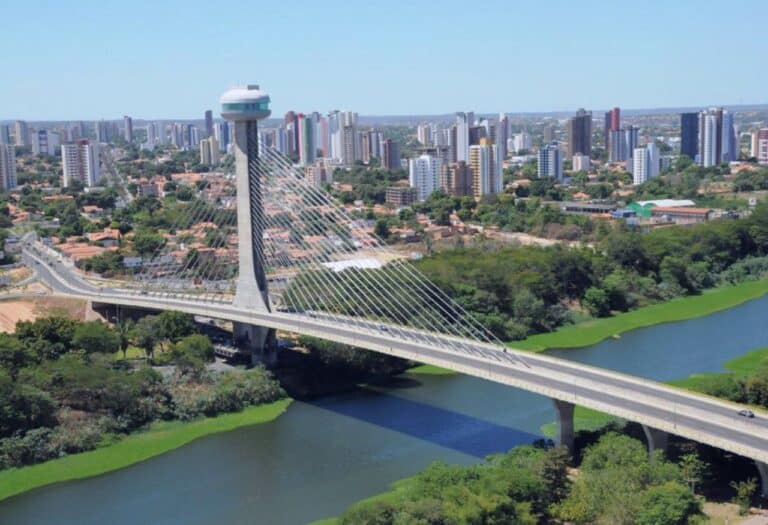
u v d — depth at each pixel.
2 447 129.75
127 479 125.06
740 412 109.94
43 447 132.25
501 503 95.69
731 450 99.69
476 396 157.75
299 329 159.50
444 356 137.75
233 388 155.75
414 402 155.88
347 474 123.94
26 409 137.50
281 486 120.50
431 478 105.75
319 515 110.88
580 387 120.50
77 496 119.56
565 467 108.38
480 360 135.12
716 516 100.81
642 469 104.31
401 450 132.25
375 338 150.00
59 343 164.12
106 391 143.75
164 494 119.25
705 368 168.62
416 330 155.62
